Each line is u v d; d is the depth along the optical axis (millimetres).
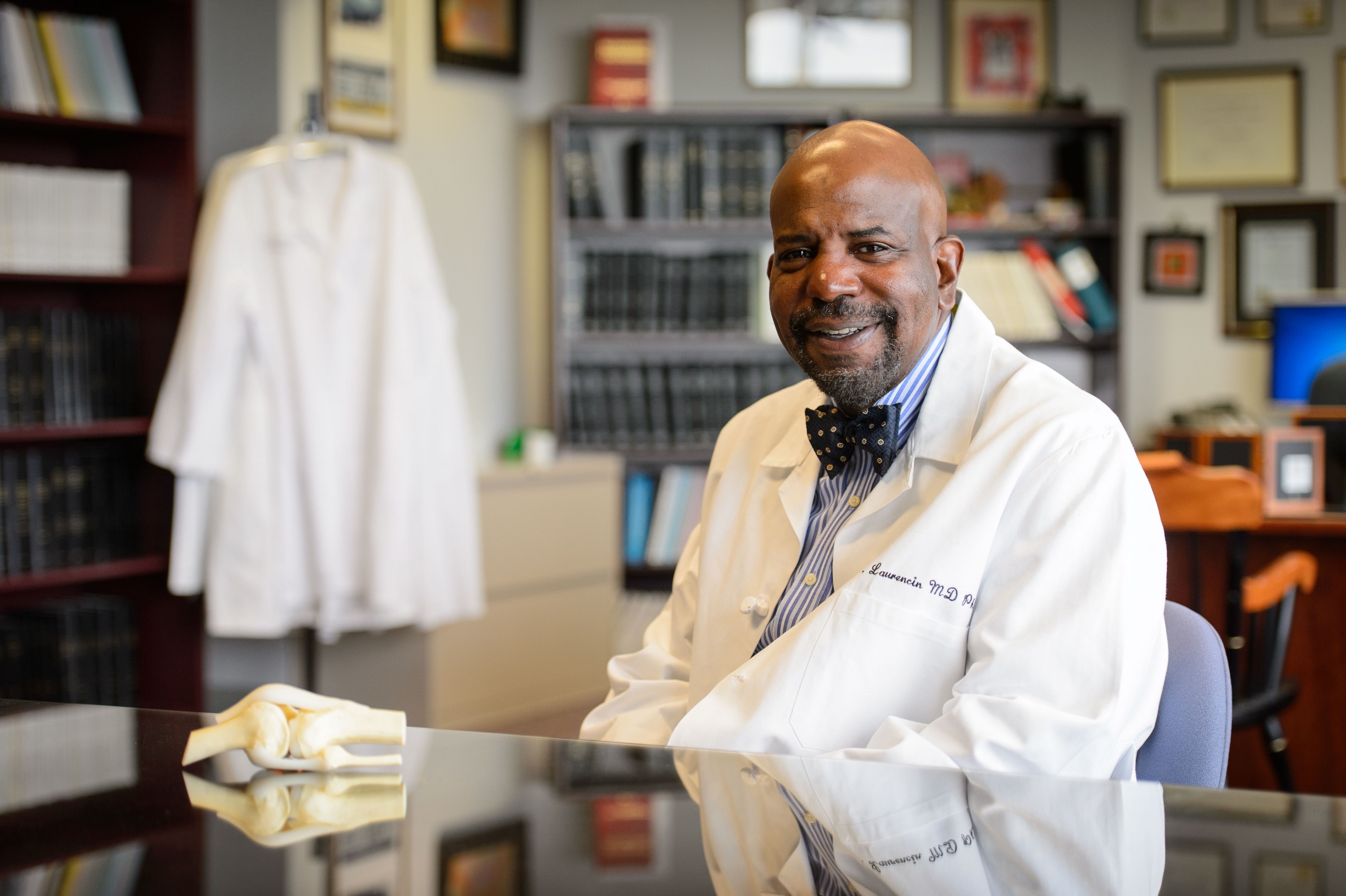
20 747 922
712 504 1501
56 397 3217
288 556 3271
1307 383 4438
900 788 799
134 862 647
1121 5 5008
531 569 4098
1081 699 1082
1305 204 4996
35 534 3180
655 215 4457
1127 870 637
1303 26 4977
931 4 4918
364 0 4012
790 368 4562
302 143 3271
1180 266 5055
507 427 4633
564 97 4746
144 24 3457
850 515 1326
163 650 3514
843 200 1204
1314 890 603
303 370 3248
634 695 1452
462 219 4438
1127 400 5109
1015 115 4648
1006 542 1182
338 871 629
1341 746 3094
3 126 3320
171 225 3422
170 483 3438
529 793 794
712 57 4875
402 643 3754
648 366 4551
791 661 1200
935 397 1285
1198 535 2594
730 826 717
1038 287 4680
